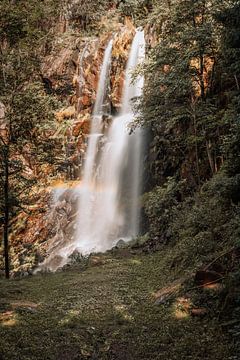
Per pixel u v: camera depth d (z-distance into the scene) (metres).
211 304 7.41
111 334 7.05
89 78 31.67
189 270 9.80
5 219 15.79
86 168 27.41
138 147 23.30
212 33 13.95
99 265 14.35
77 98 31.84
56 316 8.18
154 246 15.29
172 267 11.41
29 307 8.80
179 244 12.22
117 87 28.70
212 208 11.55
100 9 39.56
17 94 16.55
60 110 31.25
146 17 32.78
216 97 15.34
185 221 13.32
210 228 10.70
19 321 7.78
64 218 25.45
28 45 18.38
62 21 38.81
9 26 17.52
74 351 6.37
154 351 6.25
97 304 8.98
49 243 24.58
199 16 15.70
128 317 7.89
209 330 6.59
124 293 9.80
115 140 26.09
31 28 20.48
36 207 25.97
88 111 31.00
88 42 33.59
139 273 11.93
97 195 25.08
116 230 22.80
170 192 16.11
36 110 16.95
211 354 5.85
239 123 8.63
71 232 24.69
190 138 14.65
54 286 11.30
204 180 15.91
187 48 14.75
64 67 33.22
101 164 26.17
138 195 22.30
